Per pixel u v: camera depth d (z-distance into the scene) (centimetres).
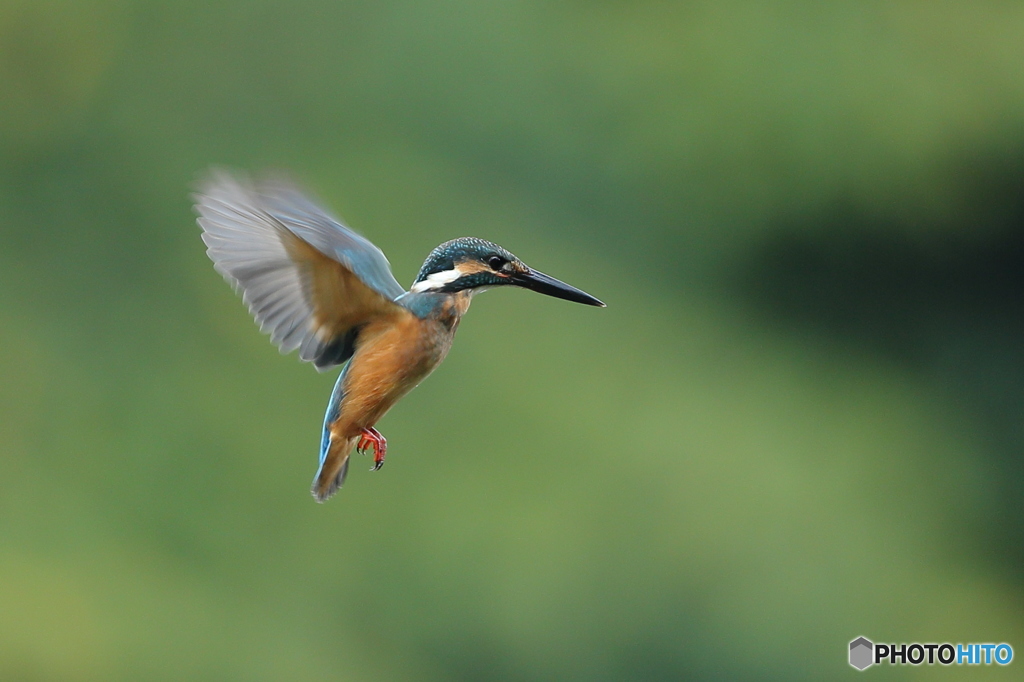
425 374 545
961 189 1620
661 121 1611
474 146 1655
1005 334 1820
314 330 524
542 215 1642
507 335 1487
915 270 1733
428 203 1597
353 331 536
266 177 527
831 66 1569
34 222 1543
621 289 1597
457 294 564
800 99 1579
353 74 1659
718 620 1351
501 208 1620
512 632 1324
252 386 1439
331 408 537
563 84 1645
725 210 1634
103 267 1524
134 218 1556
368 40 1655
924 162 1586
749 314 1691
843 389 1692
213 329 1478
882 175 1605
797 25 1578
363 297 520
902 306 1756
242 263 497
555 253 1606
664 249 1655
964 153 1584
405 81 1648
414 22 1659
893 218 1641
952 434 1738
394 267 1542
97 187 1571
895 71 1572
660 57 1600
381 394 533
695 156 1611
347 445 540
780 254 1681
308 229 531
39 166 1566
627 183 1644
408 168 1619
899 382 1742
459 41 1669
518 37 1655
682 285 1666
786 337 1708
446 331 550
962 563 1611
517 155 1653
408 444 1402
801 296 1717
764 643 1356
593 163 1645
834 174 1603
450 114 1658
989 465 1720
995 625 1493
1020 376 1769
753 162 1606
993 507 1683
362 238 555
